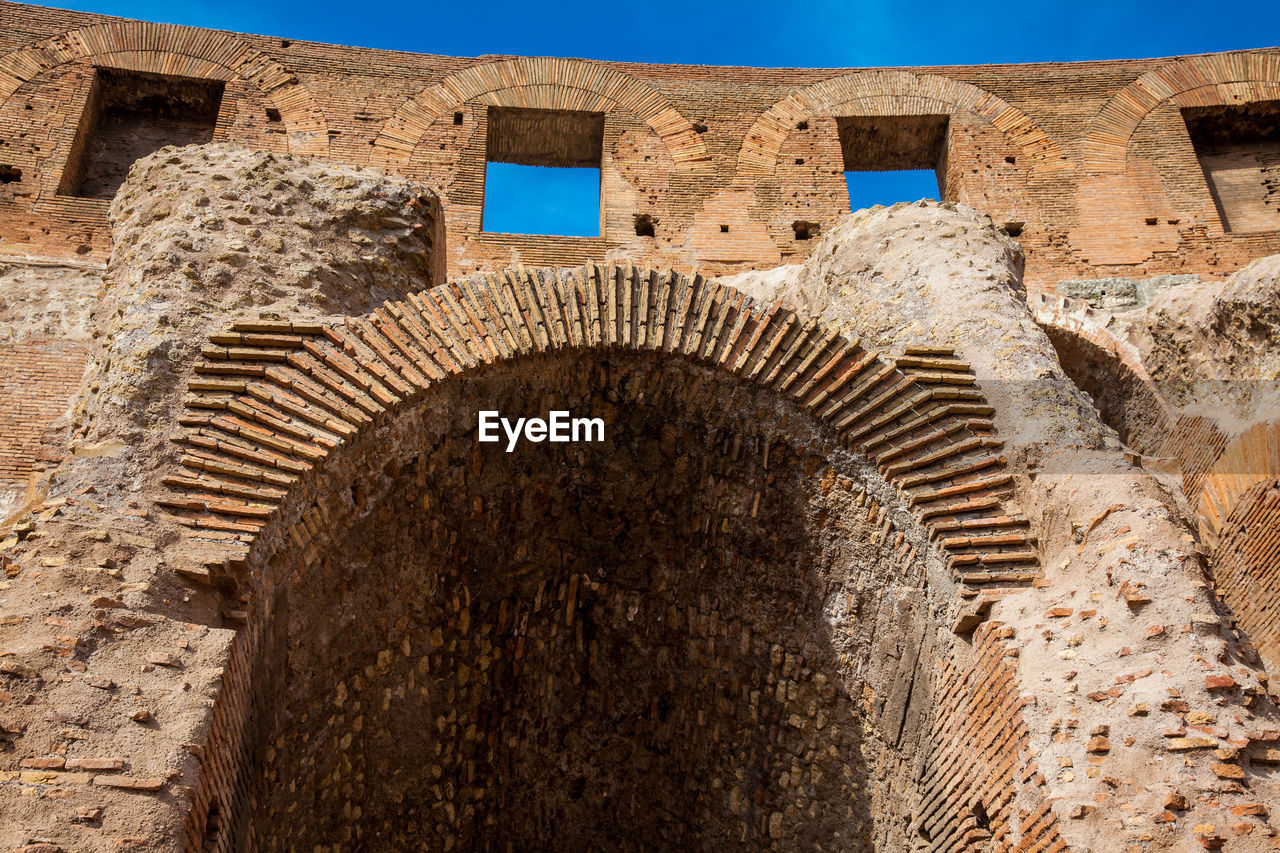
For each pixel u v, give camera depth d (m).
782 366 7.80
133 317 7.42
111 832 4.66
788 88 18.22
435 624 8.41
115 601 5.61
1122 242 16.48
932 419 7.53
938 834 6.73
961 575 6.71
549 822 9.19
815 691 8.13
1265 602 11.95
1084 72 18.55
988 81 18.47
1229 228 17.48
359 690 7.99
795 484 7.91
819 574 7.98
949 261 8.98
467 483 8.10
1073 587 6.39
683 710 8.88
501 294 7.89
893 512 7.30
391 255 8.96
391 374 7.36
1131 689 5.69
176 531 6.20
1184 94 18.27
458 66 17.72
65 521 5.96
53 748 4.88
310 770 7.67
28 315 13.01
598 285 8.02
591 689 9.05
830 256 10.05
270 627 6.63
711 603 8.61
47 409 12.12
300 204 8.81
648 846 9.16
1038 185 17.23
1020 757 5.85
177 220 8.28
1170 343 13.75
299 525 6.76
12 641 5.27
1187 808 5.15
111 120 17.00
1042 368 7.82
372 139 16.73
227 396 7.02
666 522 8.60
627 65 18.19
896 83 18.36
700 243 16.20
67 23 16.98
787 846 8.38
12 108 15.88
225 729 5.58
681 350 7.77
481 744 8.89
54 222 14.51
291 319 7.71
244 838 6.11
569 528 8.68
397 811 8.62
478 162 16.70
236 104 16.77
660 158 17.11
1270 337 12.56
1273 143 18.47
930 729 6.99
